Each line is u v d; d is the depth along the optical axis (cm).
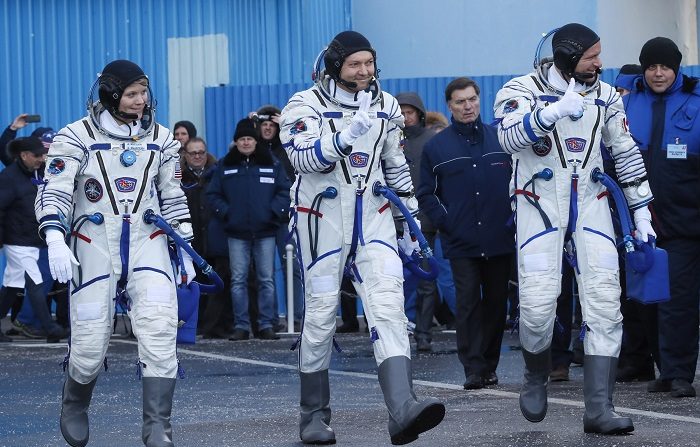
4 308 1552
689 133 970
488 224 1075
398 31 2131
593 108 802
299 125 749
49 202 720
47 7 1889
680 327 977
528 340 805
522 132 775
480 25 2092
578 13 2067
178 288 754
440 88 1925
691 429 811
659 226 977
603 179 798
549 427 830
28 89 1888
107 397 1053
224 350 1418
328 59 754
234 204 1512
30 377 1202
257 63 1936
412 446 771
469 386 1062
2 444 825
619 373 1085
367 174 752
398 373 717
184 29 1917
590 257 791
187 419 916
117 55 1902
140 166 735
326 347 779
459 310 1077
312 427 790
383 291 736
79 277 734
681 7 2139
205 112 1902
